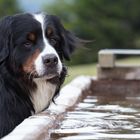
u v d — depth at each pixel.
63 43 6.73
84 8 35.62
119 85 9.29
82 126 5.59
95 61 32.28
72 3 36.81
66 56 6.75
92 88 9.29
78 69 20.23
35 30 6.31
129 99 8.24
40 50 6.23
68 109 6.58
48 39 6.40
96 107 7.15
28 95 6.43
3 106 6.21
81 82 8.63
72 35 7.05
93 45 33.81
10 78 6.34
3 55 6.36
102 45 34.03
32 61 6.24
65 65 6.77
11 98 6.30
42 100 6.55
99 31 34.50
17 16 6.43
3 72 6.36
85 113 6.54
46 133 4.95
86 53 32.19
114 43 34.75
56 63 6.19
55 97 6.71
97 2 35.69
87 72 18.25
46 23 6.41
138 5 35.66
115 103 7.68
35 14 6.50
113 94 9.00
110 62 9.37
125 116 6.45
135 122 6.00
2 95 6.27
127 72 9.36
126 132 5.31
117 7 35.56
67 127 5.49
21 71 6.34
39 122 5.05
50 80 6.50
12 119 6.24
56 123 5.59
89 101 7.79
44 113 5.78
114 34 34.41
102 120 6.07
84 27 34.28
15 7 35.91
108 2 35.94
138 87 9.25
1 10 35.12
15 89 6.36
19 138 4.28
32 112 6.50
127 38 34.81
